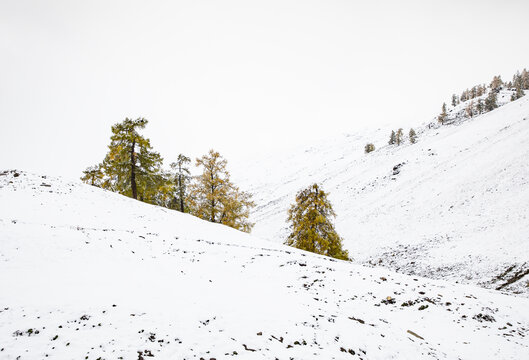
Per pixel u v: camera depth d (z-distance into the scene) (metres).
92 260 11.52
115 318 7.79
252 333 7.99
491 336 10.77
